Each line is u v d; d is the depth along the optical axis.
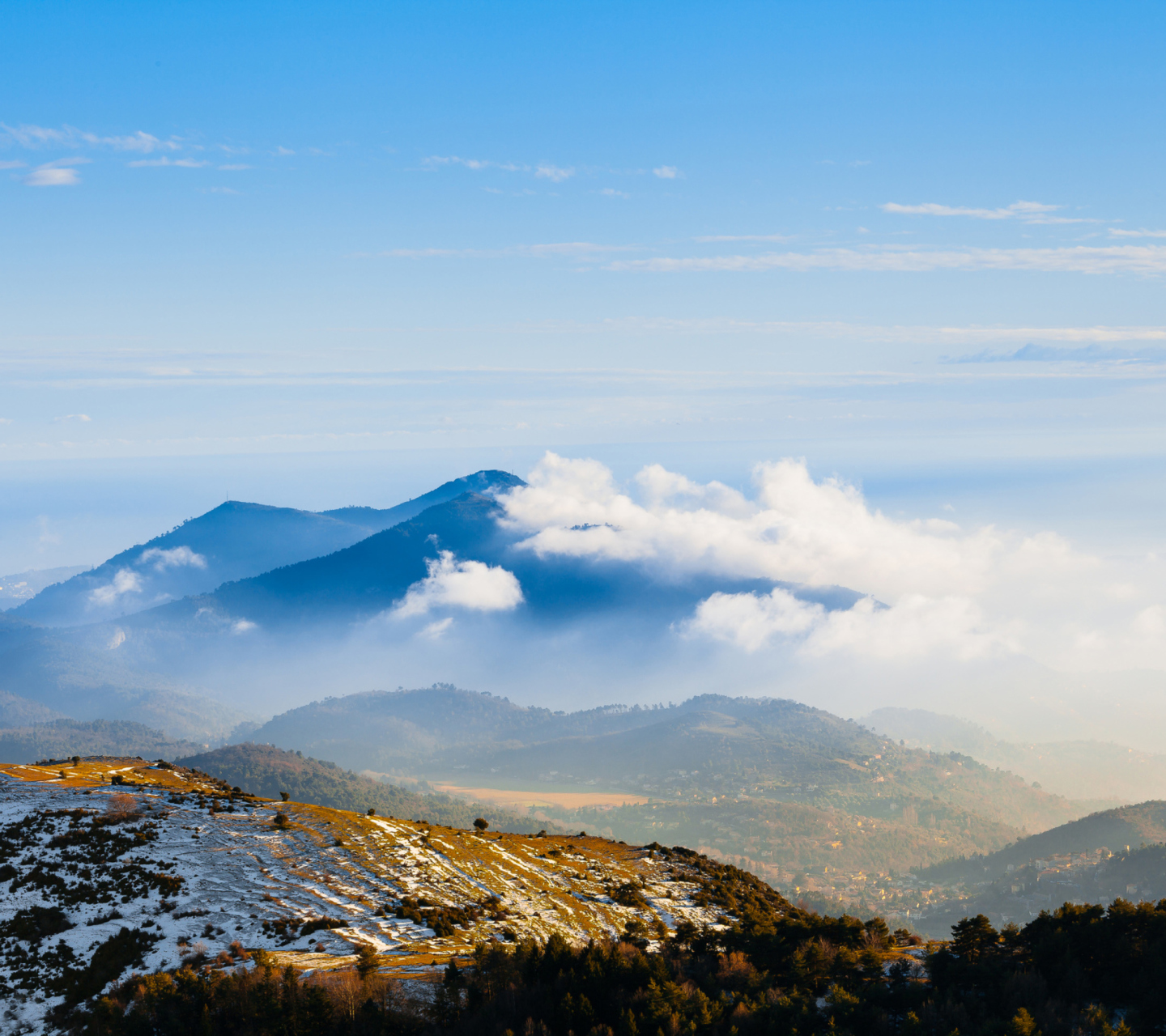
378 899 110.38
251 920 99.69
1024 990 85.50
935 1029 81.56
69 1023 79.06
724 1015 85.25
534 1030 81.69
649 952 106.38
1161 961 85.06
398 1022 81.50
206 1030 76.94
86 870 107.25
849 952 98.12
